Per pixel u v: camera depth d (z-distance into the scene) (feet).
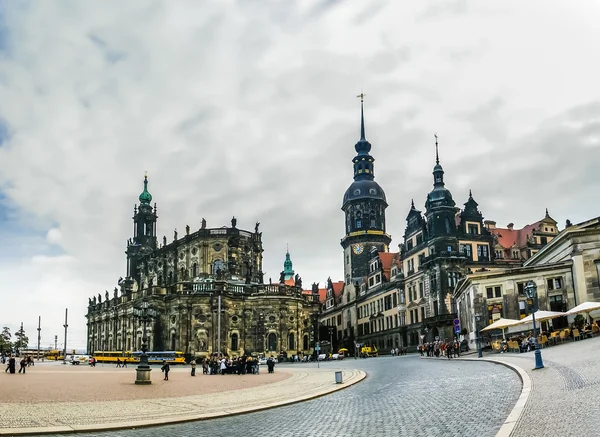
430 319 353.10
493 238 375.66
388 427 67.51
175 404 104.99
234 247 445.78
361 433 64.95
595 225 229.45
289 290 431.43
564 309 235.61
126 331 478.59
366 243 504.43
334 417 80.43
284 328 420.36
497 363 156.25
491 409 72.69
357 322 500.74
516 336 220.23
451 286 350.02
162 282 484.74
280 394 121.80
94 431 74.18
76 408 97.76
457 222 381.40
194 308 404.77
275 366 327.06
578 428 52.95
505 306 248.11
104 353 440.04
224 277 433.07
